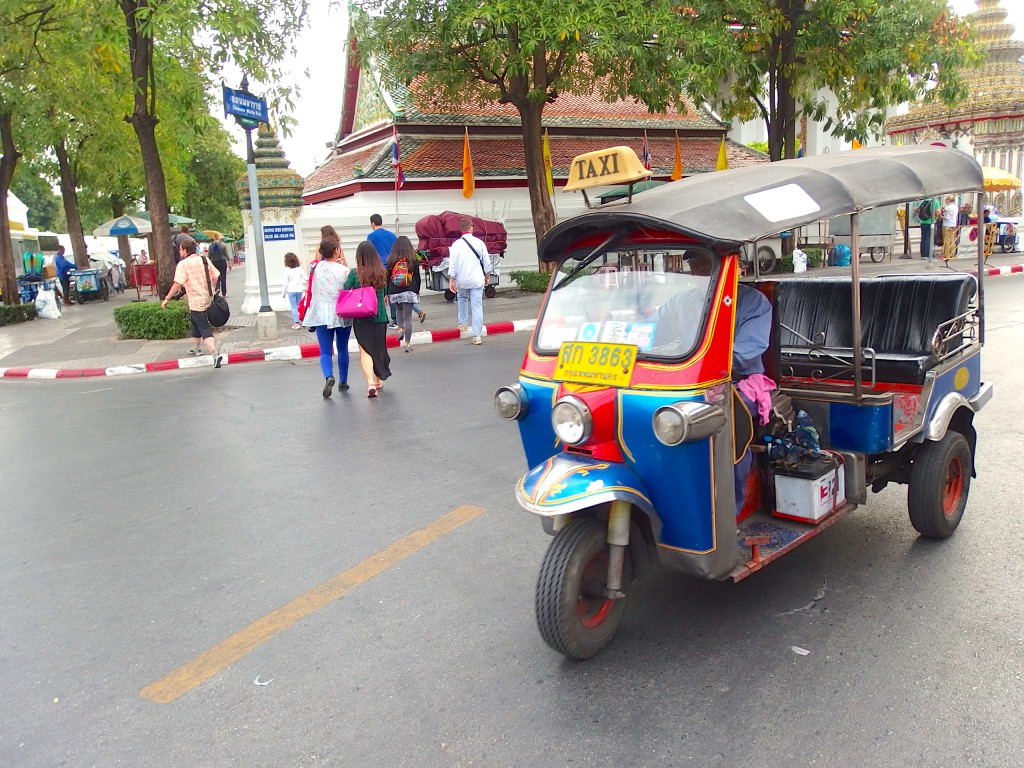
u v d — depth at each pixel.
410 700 3.26
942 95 16.23
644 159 21.92
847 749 2.80
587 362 3.53
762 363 3.98
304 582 4.39
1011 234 21.81
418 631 3.80
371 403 8.58
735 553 3.47
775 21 15.81
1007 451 5.82
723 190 3.57
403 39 14.65
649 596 4.06
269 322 13.54
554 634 3.32
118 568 4.71
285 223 17.98
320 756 2.95
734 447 3.50
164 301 11.71
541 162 17.20
